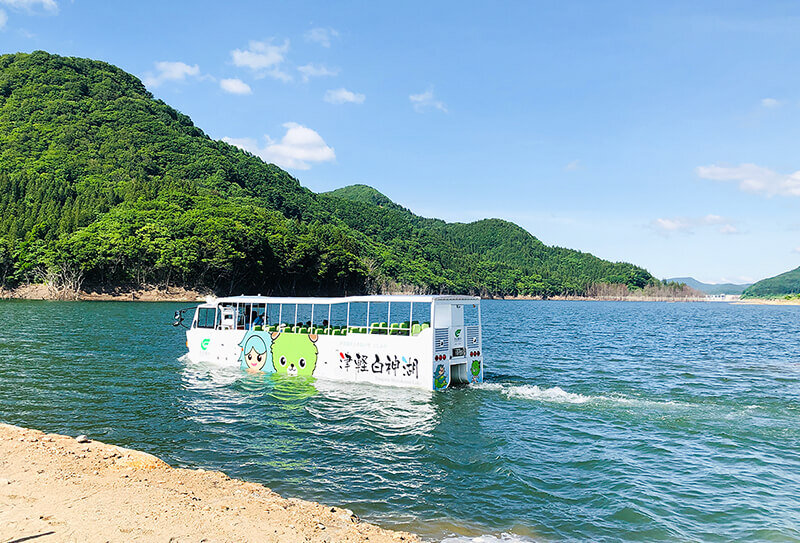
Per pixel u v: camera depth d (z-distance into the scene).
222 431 16.34
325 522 9.74
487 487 12.33
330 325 24.25
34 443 13.66
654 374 29.44
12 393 20.73
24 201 150.12
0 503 9.67
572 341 48.50
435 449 14.97
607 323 81.62
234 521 9.32
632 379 27.53
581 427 17.55
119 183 177.88
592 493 12.05
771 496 12.07
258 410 18.80
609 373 29.45
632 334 59.09
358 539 9.06
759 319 106.56
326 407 19.30
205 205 158.12
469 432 16.70
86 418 17.45
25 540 8.17
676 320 97.12
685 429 17.42
